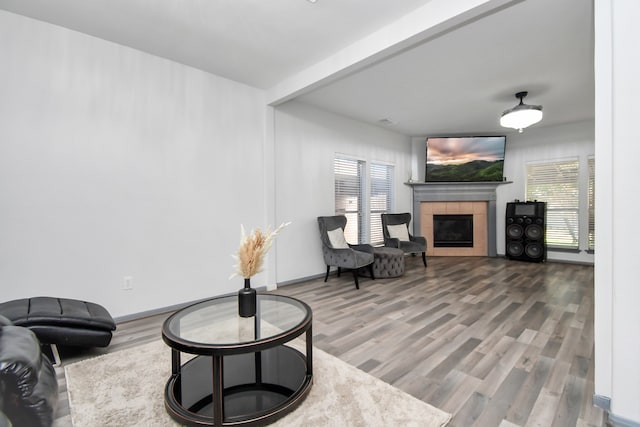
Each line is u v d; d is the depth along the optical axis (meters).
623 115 1.53
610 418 1.57
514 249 6.15
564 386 1.88
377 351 2.34
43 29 2.59
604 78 1.64
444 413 1.62
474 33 2.73
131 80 3.02
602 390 1.67
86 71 2.78
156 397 1.77
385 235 5.64
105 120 2.88
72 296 2.72
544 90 4.09
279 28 2.67
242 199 3.86
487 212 6.64
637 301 1.51
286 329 1.69
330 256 4.43
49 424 1.08
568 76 3.66
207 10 2.41
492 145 6.20
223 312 2.04
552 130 6.00
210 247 3.58
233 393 1.75
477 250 6.68
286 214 4.38
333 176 5.08
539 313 3.14
